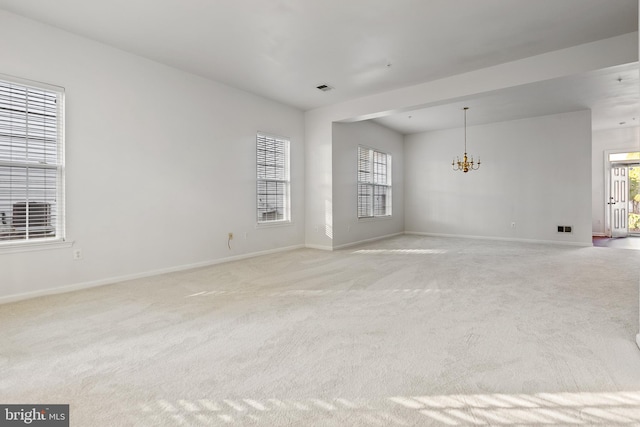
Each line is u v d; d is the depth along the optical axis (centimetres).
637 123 823
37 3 312
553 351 210
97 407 156
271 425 144
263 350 215
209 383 177
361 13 339
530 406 156
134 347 220
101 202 388
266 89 557
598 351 209
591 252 605
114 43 391
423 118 752
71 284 364
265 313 286
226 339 233
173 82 461
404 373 186
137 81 421
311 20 351
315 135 673
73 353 211
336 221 665
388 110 573
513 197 773
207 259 505
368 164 783
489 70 475
